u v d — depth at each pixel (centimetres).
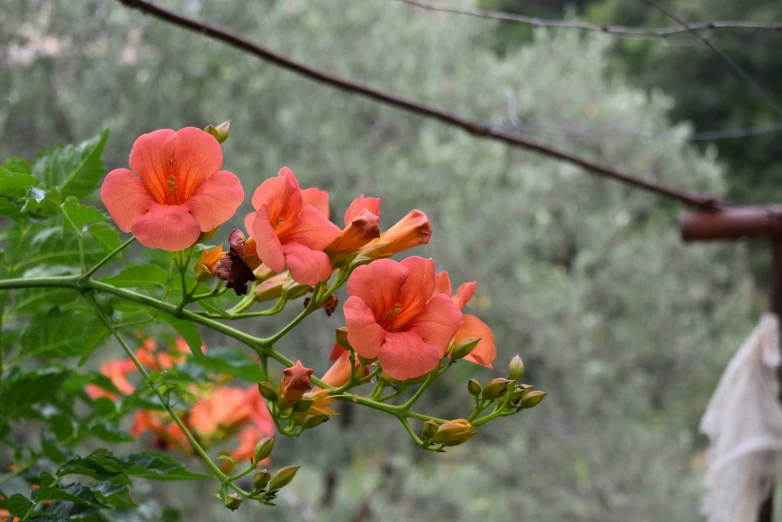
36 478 178
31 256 178
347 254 146
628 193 975
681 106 1880
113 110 740
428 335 140
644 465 802
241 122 761
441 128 841
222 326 149
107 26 733
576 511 794
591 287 890
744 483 373
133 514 176
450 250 745
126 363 272
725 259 1035
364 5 878
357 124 839
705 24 255
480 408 148
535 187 838
